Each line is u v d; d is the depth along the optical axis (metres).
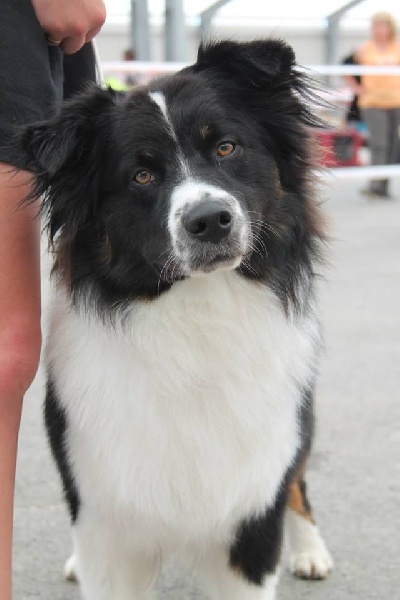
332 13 28.86
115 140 2.86
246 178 2.90
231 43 2.94
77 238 2.90
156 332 2.82
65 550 3.67
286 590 3.40
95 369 2.82
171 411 2.79
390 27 12.55
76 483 2.90
